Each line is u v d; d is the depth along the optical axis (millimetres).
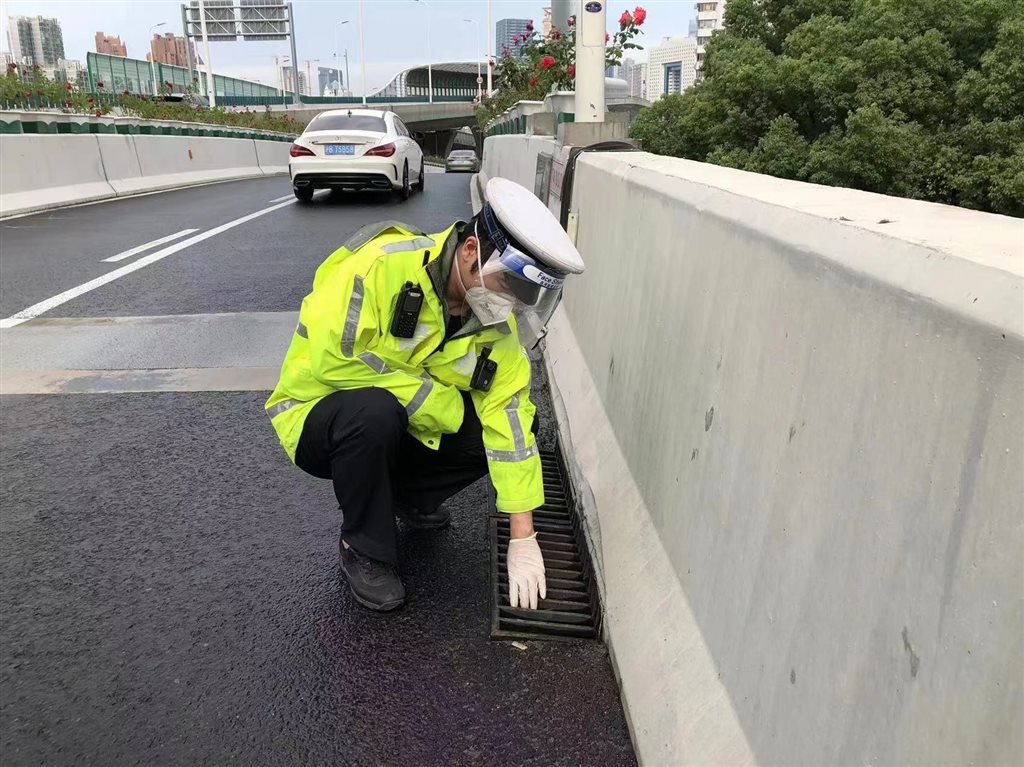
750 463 1570
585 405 3383
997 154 4281
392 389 2246
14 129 12188
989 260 962
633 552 2250
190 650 2209
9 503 3031
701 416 1908
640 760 1765
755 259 1639
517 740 1885
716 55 5930
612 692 2035
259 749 1862
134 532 2832
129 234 9266
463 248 2059
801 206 1553
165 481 3217
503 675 2104
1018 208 4172
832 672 1175
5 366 4582
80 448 3518
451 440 2600
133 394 4160
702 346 1949
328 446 2299
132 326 5336
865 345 1166
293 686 2066
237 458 3426
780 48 6367
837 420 1231
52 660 2164
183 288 6422
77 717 1959
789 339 1437
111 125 15328
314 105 55406
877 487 1097
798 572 1319
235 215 11195
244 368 4543
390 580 2398
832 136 4941
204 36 39531
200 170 18312
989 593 852
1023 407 829
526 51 12031
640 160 3314
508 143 9773
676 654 1809
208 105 34094
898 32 4895
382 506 2326
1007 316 872
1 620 2336
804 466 1332
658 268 2480
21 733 1906
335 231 9547
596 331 3504
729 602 1616
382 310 2166
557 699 2014
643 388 2518
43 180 12062
